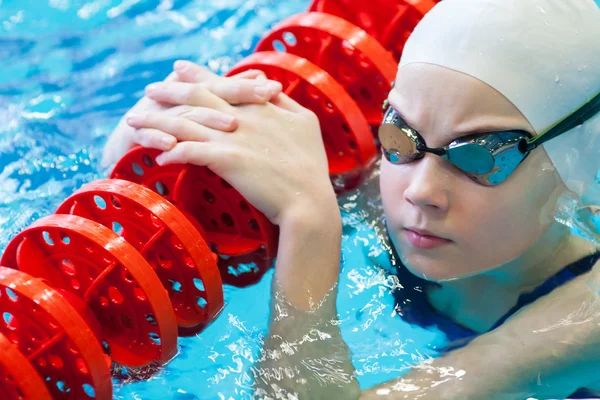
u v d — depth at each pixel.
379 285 1.44
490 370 1.26
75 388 1.15
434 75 1.23
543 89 1.24
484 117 1.22
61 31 2.46
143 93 2.18
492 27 1.22
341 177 1.64
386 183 1.35
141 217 1.27
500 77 1.21
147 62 2.32
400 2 1.76
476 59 1.21
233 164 1.33
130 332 1.27
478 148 1.21
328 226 1.40
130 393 1.26
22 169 1.84
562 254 1.42
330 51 1.67
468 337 1.36
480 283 1.41
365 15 1.82
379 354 1.32
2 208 1.71
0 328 1.16
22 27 2.48
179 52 2.37
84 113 2.09
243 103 1.46
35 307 1.11
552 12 1.25
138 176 1.44
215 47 2.39
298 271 1.36
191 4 2.60
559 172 1.31
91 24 2.50
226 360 1.30
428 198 1.25
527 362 1.26
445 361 1.30
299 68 1.58
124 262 1.16
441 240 1.32
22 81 2.23
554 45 1.24
